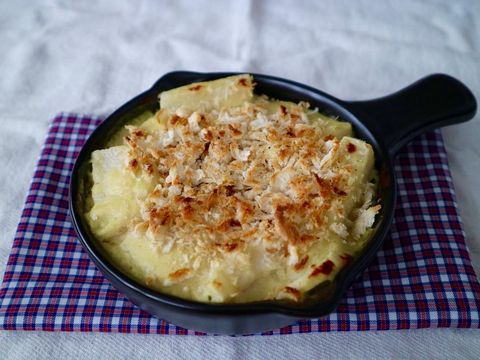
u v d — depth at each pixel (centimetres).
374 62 35
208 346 23
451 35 37
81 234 20
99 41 36
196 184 22
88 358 22
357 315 23
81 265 24
